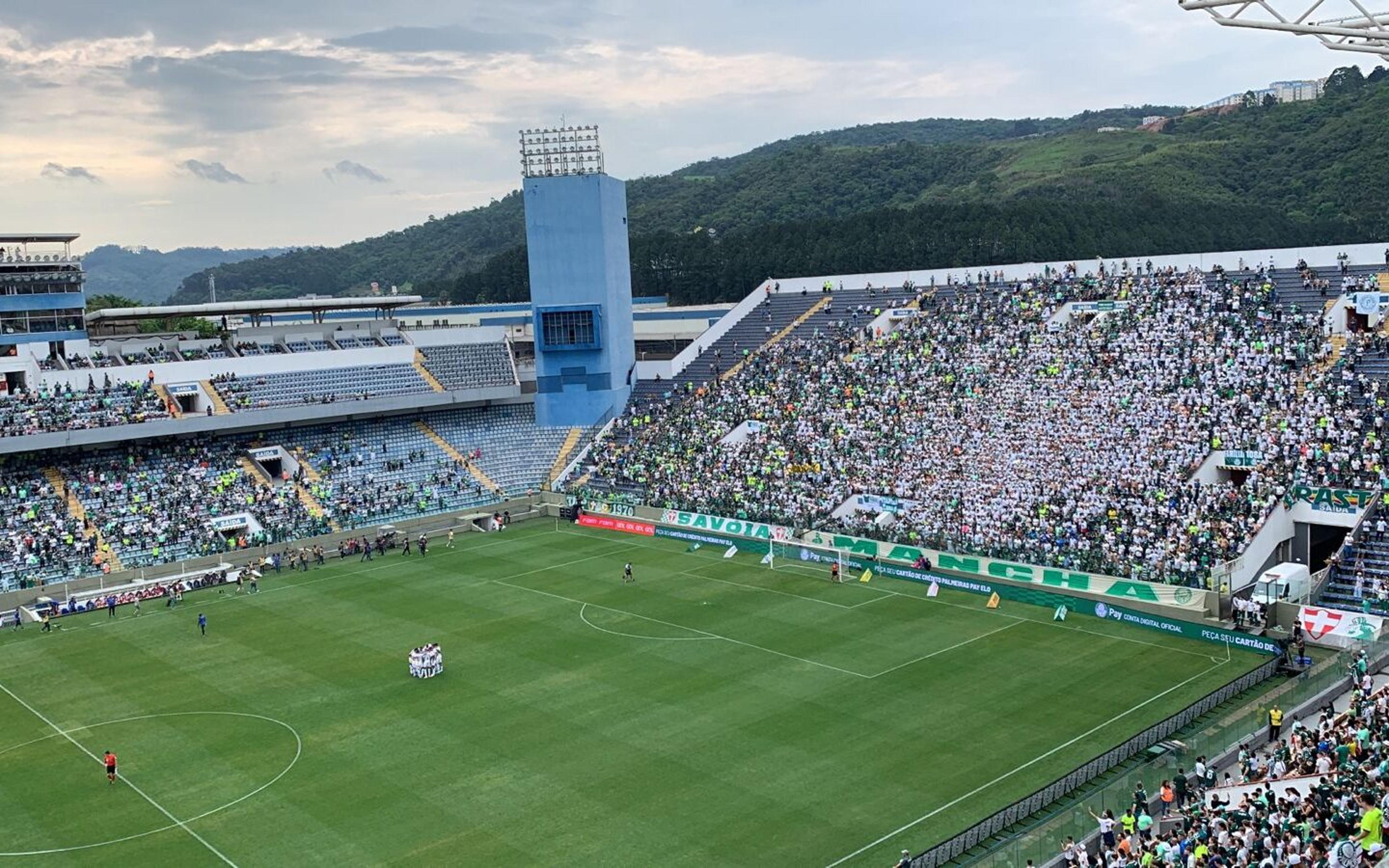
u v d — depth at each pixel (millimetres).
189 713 57938
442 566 88625
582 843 42656
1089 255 167250
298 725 55625
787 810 44750
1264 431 76500
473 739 53094
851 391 102250
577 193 115625
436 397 113250
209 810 46594
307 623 73875
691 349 122500
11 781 50281
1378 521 66812
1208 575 66562
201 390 105875
